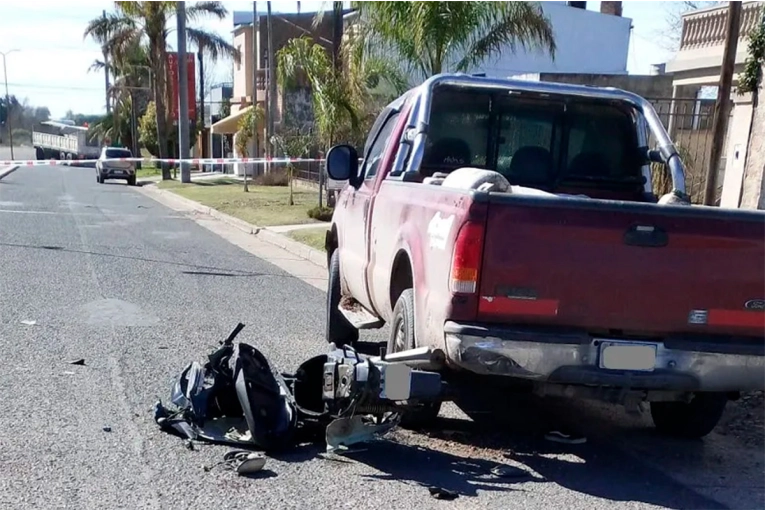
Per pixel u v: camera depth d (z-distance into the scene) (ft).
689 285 14.64
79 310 27.94
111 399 18.69
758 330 14.94
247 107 132.26
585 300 14.46
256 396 16.12
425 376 15.37
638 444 17.74
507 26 46.83
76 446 15.81
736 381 14.94
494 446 17.10
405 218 17.67
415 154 19.53
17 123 371.56
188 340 24.49
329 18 111.45
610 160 21.75
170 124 146.51
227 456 15.48
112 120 215.51
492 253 14.23
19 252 40.75
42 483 14.10
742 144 41.24
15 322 25.71
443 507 13.84
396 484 14.75
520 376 14.61
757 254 14.76
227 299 31.63
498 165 21.39
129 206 77.66
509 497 14.42
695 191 45.50
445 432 17.83
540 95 21.02
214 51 137.90
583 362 14.58
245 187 94.53
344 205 24.85
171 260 41.45
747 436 18.49
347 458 15.93
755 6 45.42
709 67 50.67
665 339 14.76
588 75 62.18
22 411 17.60
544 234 14.28
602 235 14.37
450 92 20.85
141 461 15.24
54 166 210.38
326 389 16.29
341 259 24.50
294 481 14.66
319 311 30.40
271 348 24.13
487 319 14.43
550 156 21.53
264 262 43.11
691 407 17.44
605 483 15.33
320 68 58.85
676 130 50.37
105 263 38.88
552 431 18.17
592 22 100.27
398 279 18.65
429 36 44.32
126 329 25.57
